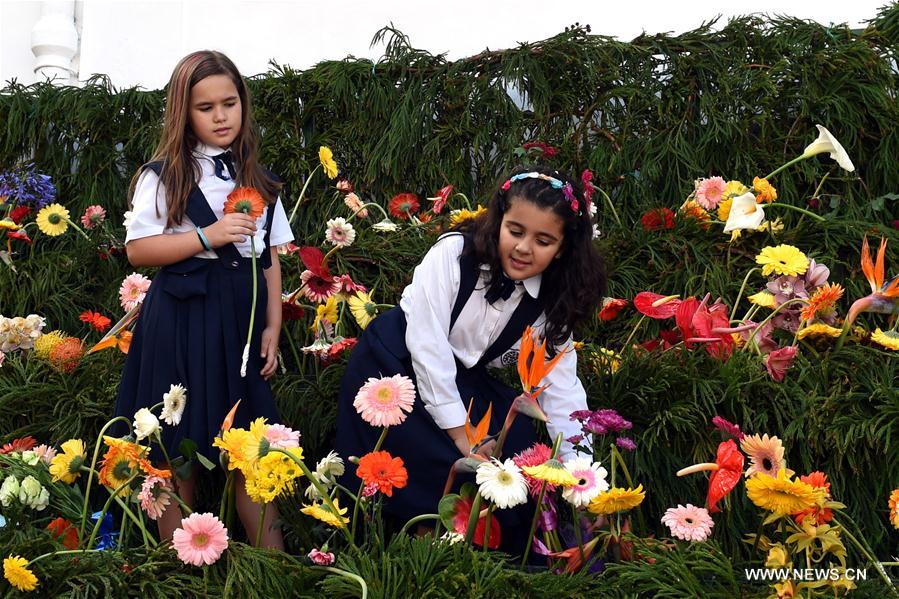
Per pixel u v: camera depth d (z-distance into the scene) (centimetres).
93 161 326
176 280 193
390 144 305
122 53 374
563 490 150
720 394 209
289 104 318
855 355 216
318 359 242
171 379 191
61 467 179
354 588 157
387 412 166
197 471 194
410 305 193
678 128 290
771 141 285
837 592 161
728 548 197
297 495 190
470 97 308
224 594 158
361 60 319
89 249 303
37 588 161
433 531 183
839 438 198
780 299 227
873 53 280
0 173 329
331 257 273
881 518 202
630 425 159
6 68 385
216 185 199
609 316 245
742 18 298
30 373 252
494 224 187
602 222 289
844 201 277
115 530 212
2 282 294
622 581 163
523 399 161
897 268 250
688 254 266
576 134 300
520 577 161
